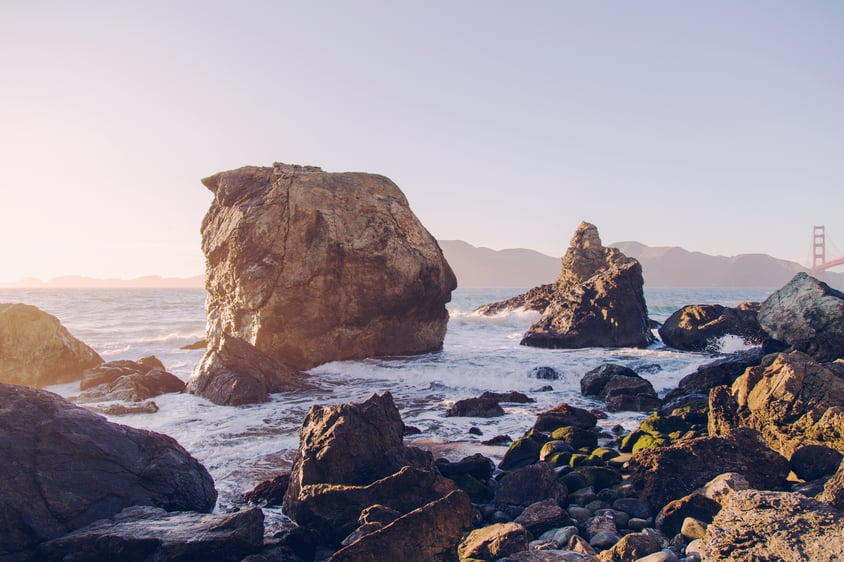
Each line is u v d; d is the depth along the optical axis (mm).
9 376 19969
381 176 27844
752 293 169125
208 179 28844
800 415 10688
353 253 25000
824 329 19500
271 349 23781
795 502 6648
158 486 8422
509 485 9727
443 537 6805
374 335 26125
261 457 11875
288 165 27891
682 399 16156
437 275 27812
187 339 33281
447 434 13961
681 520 8242
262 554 6895
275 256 24078
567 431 12812
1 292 148375
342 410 9570
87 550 6676
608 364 20047
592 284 31375
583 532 8266
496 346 30984
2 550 6879
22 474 7500
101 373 20031
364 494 8203
